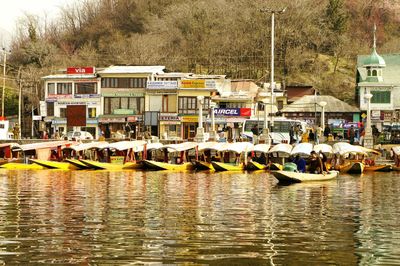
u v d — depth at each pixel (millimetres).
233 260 26094
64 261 25891
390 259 26500
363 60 132250
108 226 33812
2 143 101562
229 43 162750
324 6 176500
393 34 189125
